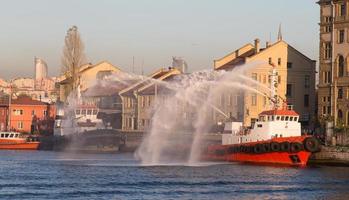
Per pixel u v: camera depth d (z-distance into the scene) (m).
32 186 179.88
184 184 185.12
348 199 163.88
